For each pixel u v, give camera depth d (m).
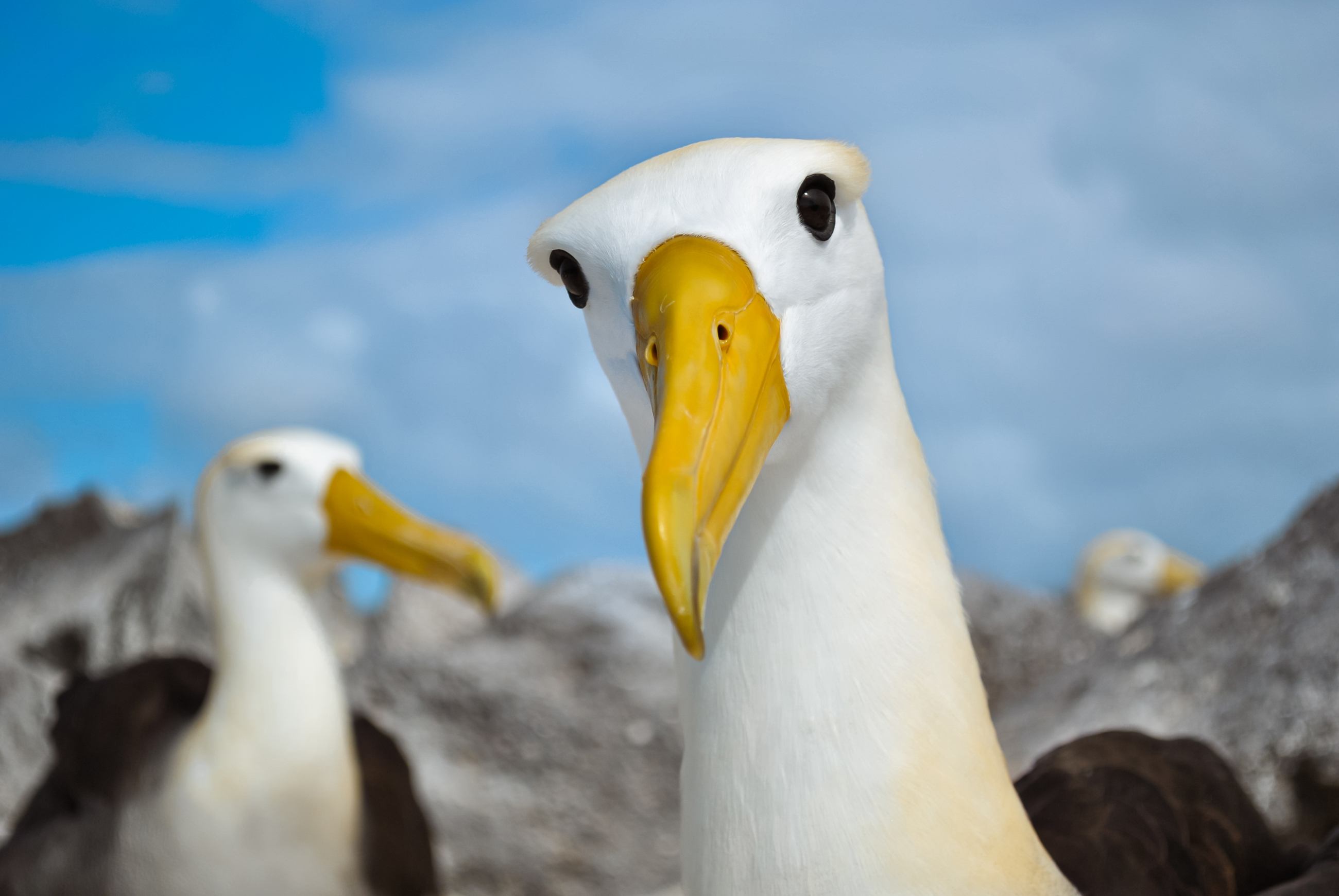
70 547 2.37
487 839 1.83
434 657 2.05
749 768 0.87
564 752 1.91
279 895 1.47
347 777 1.50
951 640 0.89
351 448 1.58
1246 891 1.04
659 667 2.01
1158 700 1.43
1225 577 1.49
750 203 0.84
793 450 0.87
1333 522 1.43
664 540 0.70
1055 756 1.09
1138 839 1.01
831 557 0.88
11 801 1.97
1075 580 3.99
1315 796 1.32
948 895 0.85
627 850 1.82
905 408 0.91
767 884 0.86
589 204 0.88
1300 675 1.35
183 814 1.47
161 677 1.57
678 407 0.76
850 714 0.86
